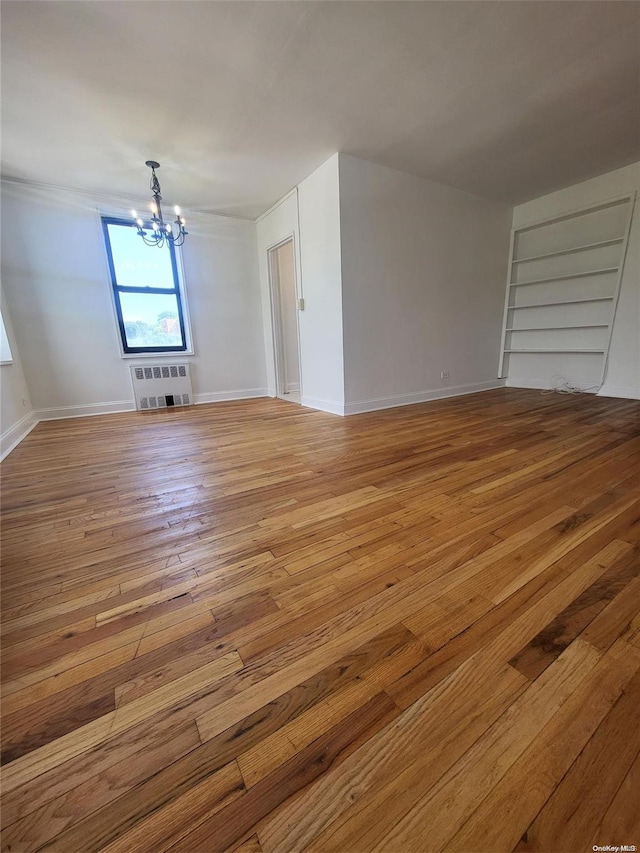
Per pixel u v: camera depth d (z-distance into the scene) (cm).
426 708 79
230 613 109
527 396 474
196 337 488
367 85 245
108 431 348
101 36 198
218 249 487
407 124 294
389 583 120
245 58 218
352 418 376
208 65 222
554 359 507
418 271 423
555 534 146
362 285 380
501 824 60
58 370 411
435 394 470
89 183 380
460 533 149
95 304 423
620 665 88
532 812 61
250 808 62
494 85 252
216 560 137
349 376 389
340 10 188
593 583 117
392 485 200
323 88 246
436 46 215
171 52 212
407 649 94
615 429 299
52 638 102
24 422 355
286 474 222
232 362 521
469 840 58
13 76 225
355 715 78
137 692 85
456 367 489
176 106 259
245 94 249
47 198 385
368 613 107
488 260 493
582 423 323
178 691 85
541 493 184
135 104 255
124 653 96
